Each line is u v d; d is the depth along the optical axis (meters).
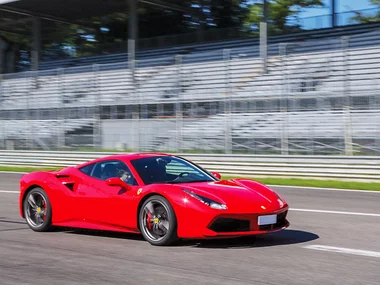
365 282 4.73
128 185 6.69
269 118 18.89
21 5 30.84
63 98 25.27
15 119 26.80
